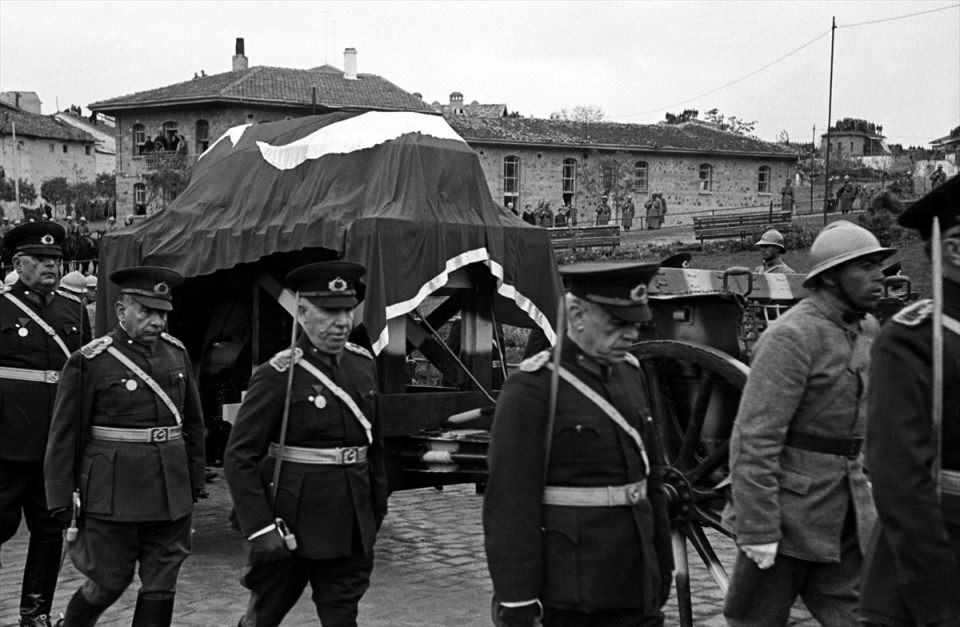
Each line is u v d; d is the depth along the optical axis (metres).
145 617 5.72
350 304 5.16
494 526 3.89
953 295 3.65
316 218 7.73
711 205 49.16
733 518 5.04
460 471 7.02
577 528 3.93
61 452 5.78
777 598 4.59
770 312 7.02
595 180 46.81
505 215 8.38
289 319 8.76
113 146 92.56
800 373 4.48
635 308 3.96
